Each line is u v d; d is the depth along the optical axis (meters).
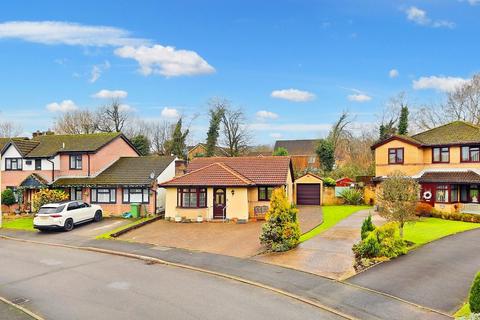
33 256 22.30
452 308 13.59
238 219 30.80
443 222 29.83
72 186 35.72
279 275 17.47
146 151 58.88
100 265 20.16
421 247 21.52
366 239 19.17
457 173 34.25
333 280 16.61
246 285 16.58
